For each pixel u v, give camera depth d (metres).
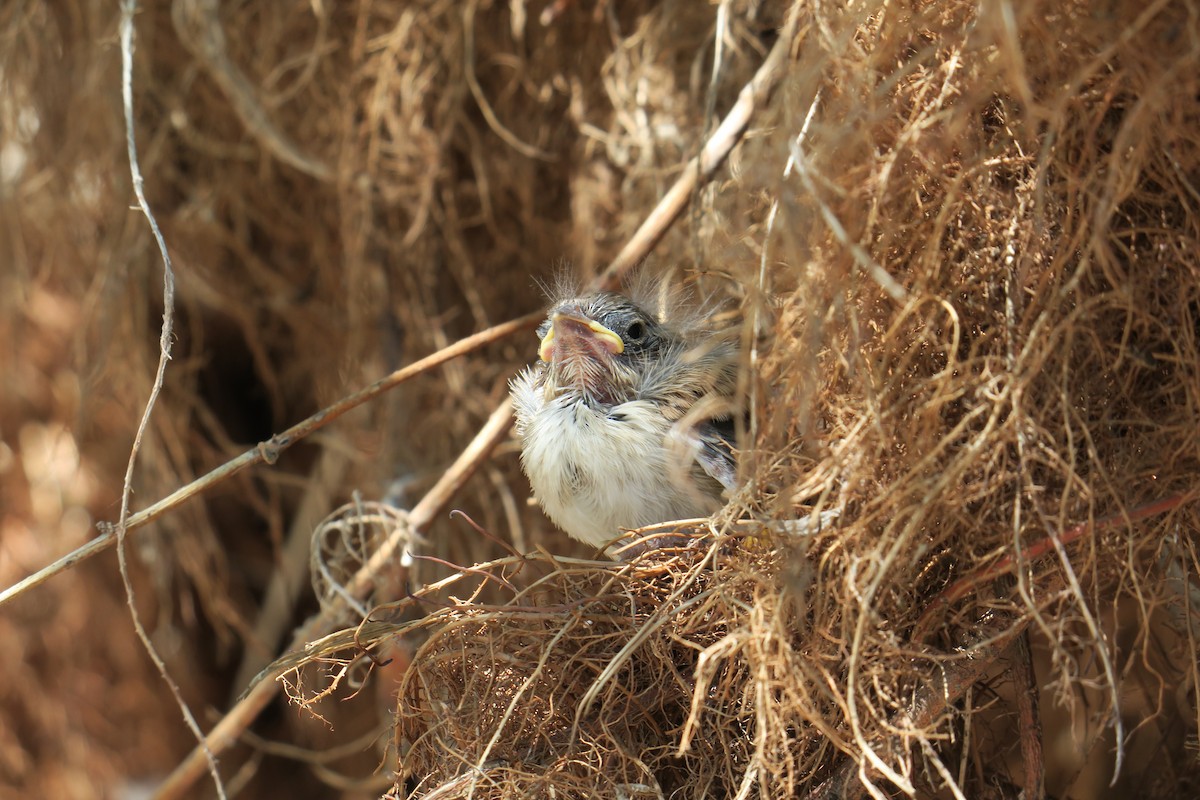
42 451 2.16
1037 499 2.01
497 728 2.02
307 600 2.16
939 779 2.04
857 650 2.00
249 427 2.17
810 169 2.00
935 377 2.01
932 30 2.01
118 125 2.12
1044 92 2.00
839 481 2.01
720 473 2.04
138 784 2.16
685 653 2.02
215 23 2.11
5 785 2.15
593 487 2.04
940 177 2.01
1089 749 2.03
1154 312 2.01
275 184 2.13
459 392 2.12
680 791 2.02
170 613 2.16
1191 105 2.00
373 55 2.11
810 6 2.02
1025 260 2.01
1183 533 2.01
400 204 2.12
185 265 2.13
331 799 2.16
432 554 2.11
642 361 2.05
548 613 2.02
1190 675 2.03
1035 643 2.07
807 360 2.01
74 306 2.17
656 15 2.10
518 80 2.11
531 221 2.12
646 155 2.10
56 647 2.16
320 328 2.14
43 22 2.13
